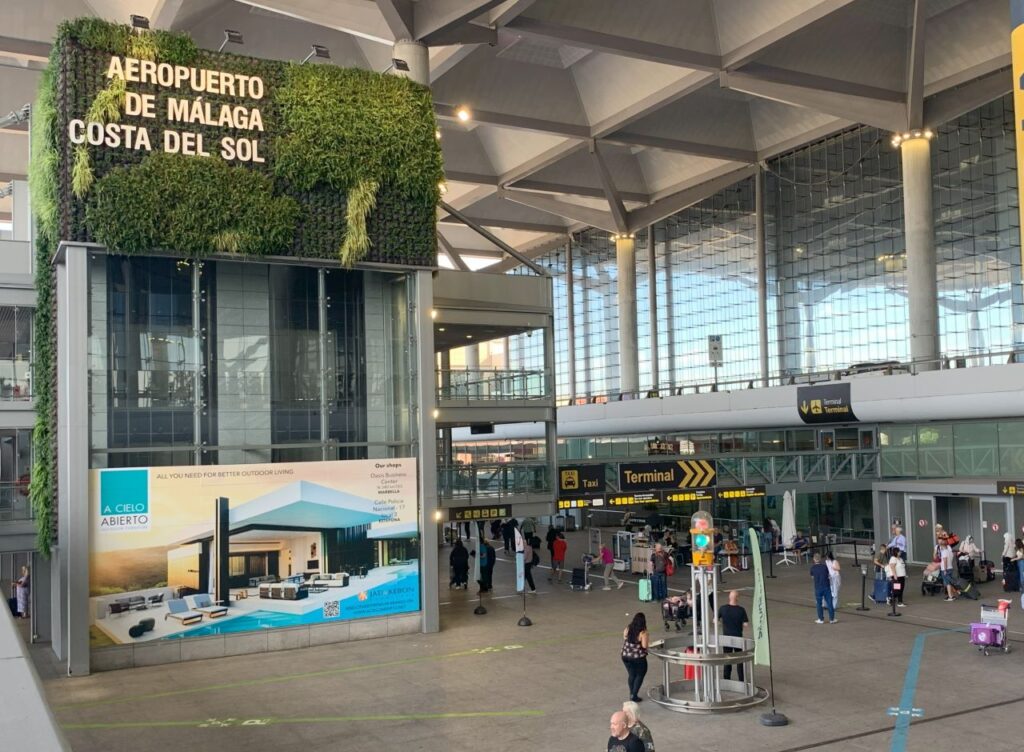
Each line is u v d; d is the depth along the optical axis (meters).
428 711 15.35
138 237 19.73
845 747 12.84
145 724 14.94
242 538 20.70
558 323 81.75
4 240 25.14
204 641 20.14
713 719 14.30
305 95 21.77
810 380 56.12
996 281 46.62
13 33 41.34
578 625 22.56
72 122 19.27
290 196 21.61
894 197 51.72
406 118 23.02
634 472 30.08
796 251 57.84
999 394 31.58
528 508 27.55
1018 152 12.73
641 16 39.75
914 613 22.89
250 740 13.95
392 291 23.42
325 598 21.52
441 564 35.53
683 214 67.31
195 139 20.50
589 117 52.09
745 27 40.06
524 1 34.94
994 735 13.19
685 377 67.12
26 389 24.66
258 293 21.84
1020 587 25.44
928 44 43.94
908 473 36.50
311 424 22.12
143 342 20.44
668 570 27.25
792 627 21.38
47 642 22.86
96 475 19.34
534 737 13.76
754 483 32.72
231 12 43.09
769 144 56.88
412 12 34.31
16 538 22.78
